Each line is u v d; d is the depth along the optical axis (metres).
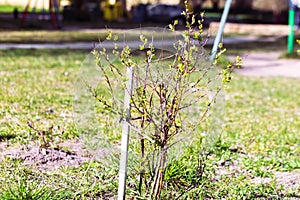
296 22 29.95
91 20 35.00
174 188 4.65
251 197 4.73
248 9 41.94
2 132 6.18
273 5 40.53
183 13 4.21
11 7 48.12
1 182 4.62
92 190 4.57
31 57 14.52
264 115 8.73
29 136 6.09
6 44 18.22
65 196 4.39
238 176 5.25
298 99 10.50
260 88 11.66
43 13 32.09
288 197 4.80
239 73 14.16
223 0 43.56
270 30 29.62
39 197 4.21
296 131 7.62
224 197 4.71
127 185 4.58
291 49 18.44
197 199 4.58
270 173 5.38
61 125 6.75
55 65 13.05
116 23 32.72
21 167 5.02
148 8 35.53
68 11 34.84
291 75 14.30
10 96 8.67
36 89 9.52
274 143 6.73
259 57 18.02
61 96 8.85
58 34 23.62
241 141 6.68
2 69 11.94
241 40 24.64
